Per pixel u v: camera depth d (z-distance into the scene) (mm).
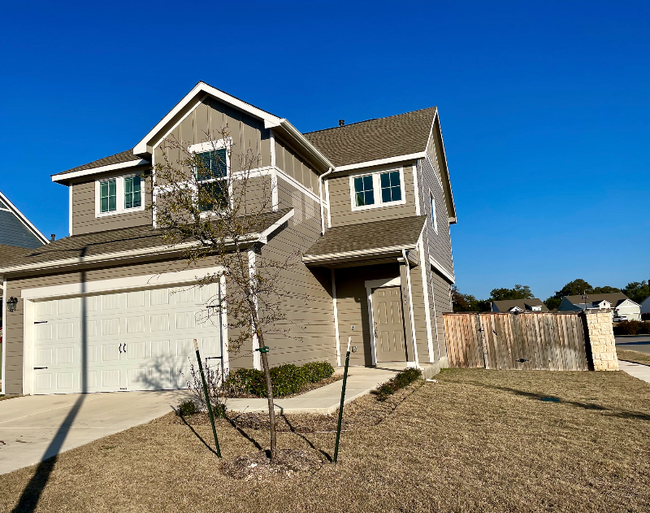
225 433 7227
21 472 5781
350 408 8547
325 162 14969
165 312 11156
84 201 15164
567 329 16203
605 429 7508
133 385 11188
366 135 18094
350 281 15023
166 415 8422
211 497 5027
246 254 10328
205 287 10875
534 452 6359
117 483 5395
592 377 13656
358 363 14609
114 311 11586
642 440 6898
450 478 5441
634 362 17781
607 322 15641
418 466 5805
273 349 10789
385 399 9367
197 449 6527
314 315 13477
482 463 5930
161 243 10977
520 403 9555
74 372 11680
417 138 16109
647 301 83750
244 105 12234
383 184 15609
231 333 10438
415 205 15133
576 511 4660
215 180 7316
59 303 12070
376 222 15242
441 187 21219
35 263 11883
